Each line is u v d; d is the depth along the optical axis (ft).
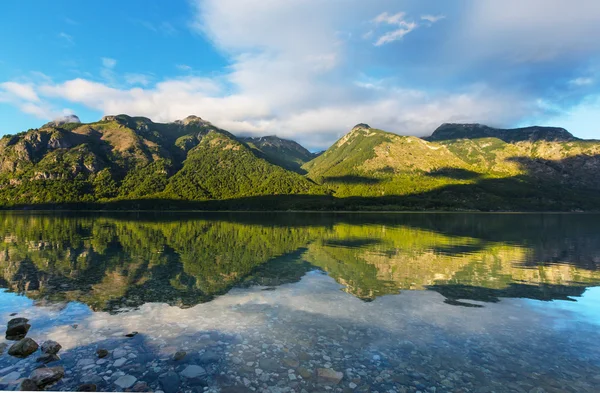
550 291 64.95
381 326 45.44
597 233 200.64
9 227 203.31
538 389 30.73
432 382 31.55
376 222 310.04
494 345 40.19
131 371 32.19
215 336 41.19
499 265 91.15
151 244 127.13
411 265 89.40
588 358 37.24
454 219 389.19
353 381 31.32
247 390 29.32
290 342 39.78
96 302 54.13
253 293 60.95
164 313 49.39
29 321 45.24
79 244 123.65
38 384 29.01
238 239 150.61
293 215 486.79
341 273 78.74
